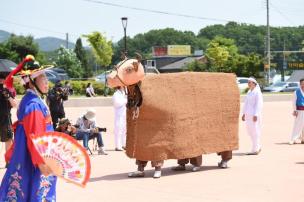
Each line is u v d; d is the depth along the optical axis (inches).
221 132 523.5
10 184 280.4
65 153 274.1
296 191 417.1
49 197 282.0
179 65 4020.7
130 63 463.5
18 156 280.1
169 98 484.4
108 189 432.8
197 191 421.4
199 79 509.4
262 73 2849.4
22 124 282.4
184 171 519.5
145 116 474.3
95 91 1819.6
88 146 674.2
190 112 497.4
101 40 2498.8
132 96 474.3
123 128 683.4
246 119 639.1
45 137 274.4
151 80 479.2
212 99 517.0
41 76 289.4
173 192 418.3
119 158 613.0
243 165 551.2
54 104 743.7
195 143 502.0
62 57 3481.8
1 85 540.4
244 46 6141.7
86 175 273.4
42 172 274.1
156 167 483.8
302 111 744.3
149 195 408.5
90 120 639.1
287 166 540.4
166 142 482.6
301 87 750.5
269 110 1393.9
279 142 764.6
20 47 3095.5
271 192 414.3
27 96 285.4
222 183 453.4
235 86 535.2
